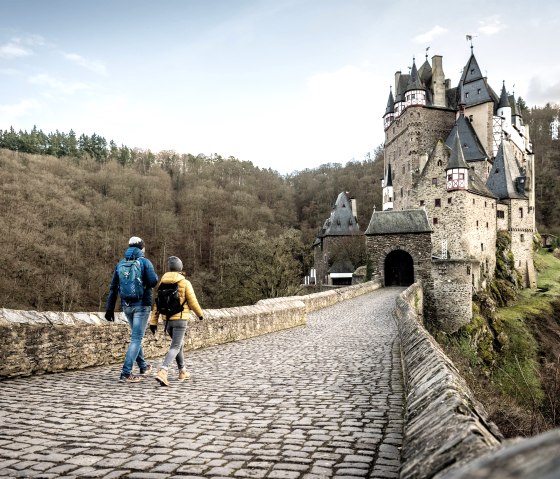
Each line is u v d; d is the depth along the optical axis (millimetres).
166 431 4719
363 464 3795
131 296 7457
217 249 74250
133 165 120250
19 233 64625
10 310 7605
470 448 2125
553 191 98938
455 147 54188
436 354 5676
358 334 14562
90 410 5535
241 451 4121
